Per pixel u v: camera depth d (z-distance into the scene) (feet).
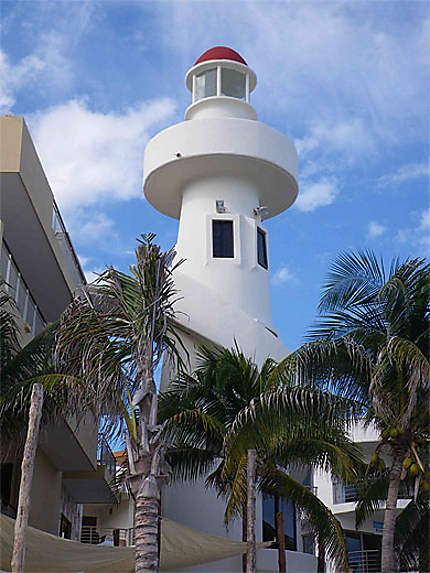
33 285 79.25
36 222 67.97
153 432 41.16
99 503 108.78
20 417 56.34
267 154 95.96
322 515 63.77
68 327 46.01
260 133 96.43
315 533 65.77
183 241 96.68
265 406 50.44
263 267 97.25
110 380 43.19
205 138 95.09
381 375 47.60
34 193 65.82
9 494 72.54
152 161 97.86
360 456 66.49
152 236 45.91
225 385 64.44
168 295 45.85
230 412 65.41
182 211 98.78
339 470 59.67
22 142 62.39
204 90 103.14
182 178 98.63
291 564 80.79
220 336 85.81
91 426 85.81
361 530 113.70
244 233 95.86
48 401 53.93
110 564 56.44
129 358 43.78
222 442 65.62
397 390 49.70
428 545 70.13
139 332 43.24
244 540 66.23
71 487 97.76
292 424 50.70
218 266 94.02
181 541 64.39
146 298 44.29
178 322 86.17
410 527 70.44
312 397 49.14
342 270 51.26
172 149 96.02
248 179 98.58
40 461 80.28
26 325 69.87
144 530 39.14
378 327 51.62
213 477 67.26
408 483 68.74
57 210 76.02
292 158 98.73
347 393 51.52
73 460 85.20
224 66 102.42
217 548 64.44
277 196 101.50
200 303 87.04
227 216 95.76
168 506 82.64
